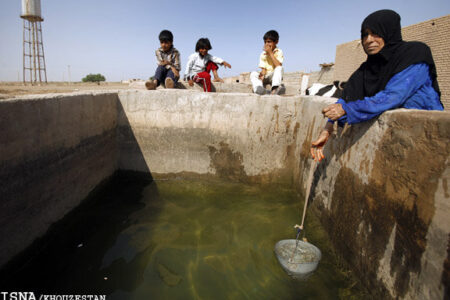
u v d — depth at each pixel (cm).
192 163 386
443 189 130
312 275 207
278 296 191
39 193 238
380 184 179
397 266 156
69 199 282
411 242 147
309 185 233
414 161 150
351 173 219
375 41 189
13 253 211
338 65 1167
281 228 275
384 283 166
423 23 741
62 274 212
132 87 529
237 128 366
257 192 357
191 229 272
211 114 369
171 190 360
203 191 358
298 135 346
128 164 390
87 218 289
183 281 205
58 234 261
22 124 218
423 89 183
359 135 212
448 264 122
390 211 167
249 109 359
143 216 295
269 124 357
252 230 271
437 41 703
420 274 138
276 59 459
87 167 314
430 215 135
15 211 213
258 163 370
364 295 183
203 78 493
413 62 176
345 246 216
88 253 236
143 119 377
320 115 287
